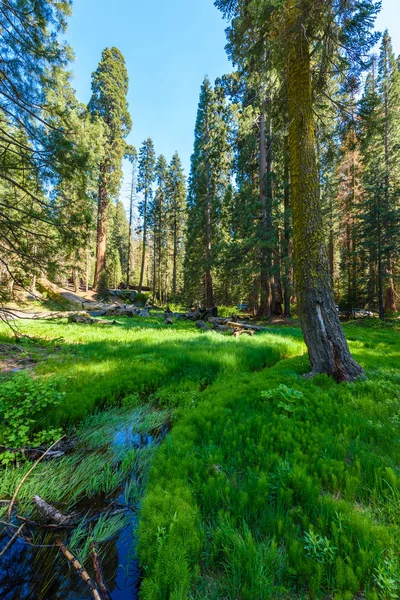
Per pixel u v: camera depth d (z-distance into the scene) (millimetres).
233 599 1384
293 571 1432
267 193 15805
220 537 1668
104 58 25906
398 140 19234
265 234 14789
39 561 1755
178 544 1590
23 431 3014
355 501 2008
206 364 6074
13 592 1537
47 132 5750
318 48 5164
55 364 5914
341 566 1394
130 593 1575
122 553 1843
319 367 4832
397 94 18531
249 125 16281
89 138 6465
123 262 49000
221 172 22969
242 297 23875
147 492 2191
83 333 10773
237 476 2365
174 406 4383
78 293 24547
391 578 1329
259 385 4477
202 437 3070
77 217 6047
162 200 34344
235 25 6266
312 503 1897
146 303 26531
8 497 2314
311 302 4926
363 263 19281
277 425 3129
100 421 3742
